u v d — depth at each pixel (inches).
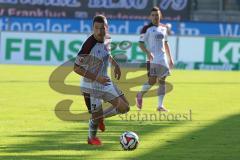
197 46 3228.3
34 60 3186.5
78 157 1048.8
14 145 1151.0
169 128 1378.0
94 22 1128.8
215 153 1101.1
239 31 3587.6
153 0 3693.4
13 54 3181.6
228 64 3248.0
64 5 3693.4
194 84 2452.0
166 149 1132.5
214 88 2322.8
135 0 3698.3
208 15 3796.8
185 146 1165.1
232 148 1151.0
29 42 3181.6
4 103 1756.9
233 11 3814.0
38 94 1983.3
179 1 3695.9
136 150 1117.7
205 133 1318.9
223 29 3585.1
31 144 1163.3
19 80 2415.1
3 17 3474.4
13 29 3476.9
